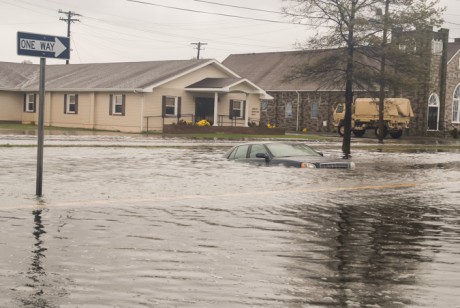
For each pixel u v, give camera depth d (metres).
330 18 52.78
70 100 81.69
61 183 22.98
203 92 79.00
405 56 52.97
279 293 9.47
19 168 28.19
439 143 75.12
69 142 48.59
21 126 77.81
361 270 11.02
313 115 102.81
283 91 105.56
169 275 10.36
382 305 8.96
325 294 9.45
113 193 20.64
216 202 19.16
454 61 99.50
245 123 81.12
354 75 52.38
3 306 8.59
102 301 8.90
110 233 13.89
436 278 10.54
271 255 12.05
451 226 15.84
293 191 22.30
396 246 13.22
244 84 80.81
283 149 33.19
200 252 12.16
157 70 79.25
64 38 19.03
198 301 8.98
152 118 74.50
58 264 10.95
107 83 77.88
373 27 52.41
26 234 13.55
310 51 54.47
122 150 42.62
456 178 29.84
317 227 15.32
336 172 30.12
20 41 18.09
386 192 23.11
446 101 98.81
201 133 73.31
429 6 53.81
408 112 87.31
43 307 8.59
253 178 26.06
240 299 9.12
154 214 16.62
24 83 88.88
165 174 27.23
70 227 14.48
